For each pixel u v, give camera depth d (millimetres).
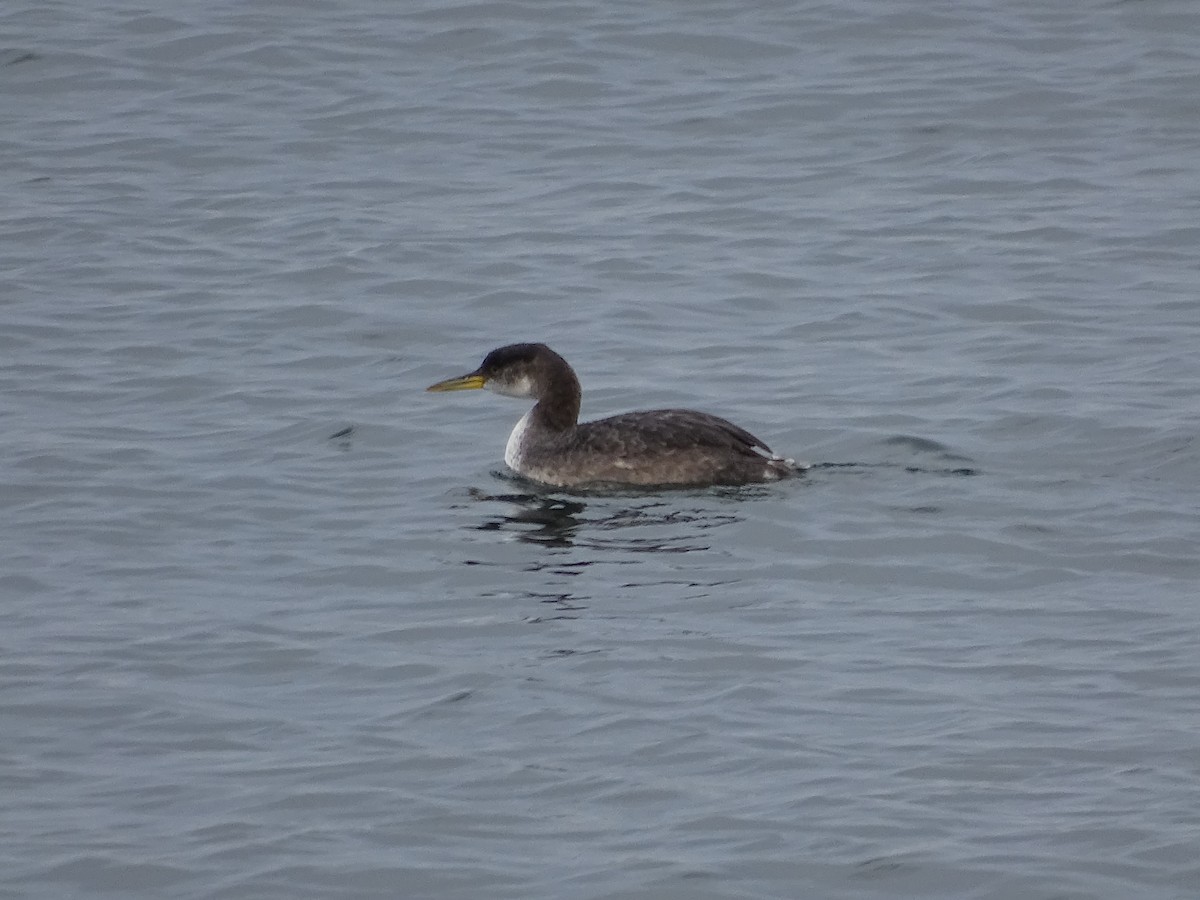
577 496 17359
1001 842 10859
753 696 12914
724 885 10492
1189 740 12062
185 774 11969
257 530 16578
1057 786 11508
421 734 12477
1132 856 10656
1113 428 18500
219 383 20672
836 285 23578
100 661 13750
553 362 18484
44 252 24875
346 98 30484
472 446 18953
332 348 21828
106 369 21094
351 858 10867
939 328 22047
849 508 16656
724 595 14797
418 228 25625
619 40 32562
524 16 33500
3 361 21297
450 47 32406
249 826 11266
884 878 10523
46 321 22531
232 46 32344
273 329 22375
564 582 15164
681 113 29828
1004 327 21969
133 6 34000
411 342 22000
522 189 27188
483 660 13633
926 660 13461
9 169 27891
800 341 21797
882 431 18734
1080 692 12836
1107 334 21562
